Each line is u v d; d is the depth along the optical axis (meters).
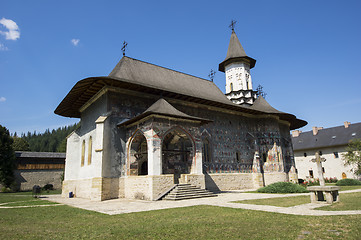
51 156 43.72
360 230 6.77
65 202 17.14
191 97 23.23
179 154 21.77
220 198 16.52
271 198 15.23
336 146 48.88
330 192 12.07
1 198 22.61
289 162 31.64
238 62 34.34
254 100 33.56
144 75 23.11
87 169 21.19
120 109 20.16
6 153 39.00
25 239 6.79
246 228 7.48
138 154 19.75
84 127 23.70
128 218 9.74
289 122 34.09
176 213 10.60
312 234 6.61
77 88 19.91
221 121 27.05
